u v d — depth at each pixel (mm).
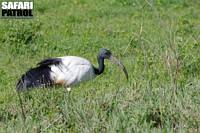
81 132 11086
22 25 20281
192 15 24297
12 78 16125
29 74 14133
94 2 25578
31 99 12812
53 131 11172
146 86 12742
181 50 15992
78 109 11656
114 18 23422
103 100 12266
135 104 11906
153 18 22984
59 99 12625
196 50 16828
